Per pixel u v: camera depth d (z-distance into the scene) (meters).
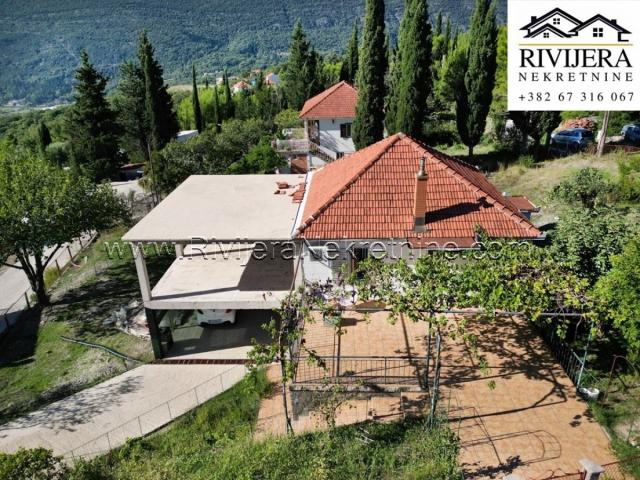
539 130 34.62
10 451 15.72
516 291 12.61
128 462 14.21
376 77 35.62
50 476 12.02
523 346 16.61
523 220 17.53
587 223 16.59
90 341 21.80
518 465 11.93
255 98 82.44
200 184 25.03
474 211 17.91
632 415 13.30
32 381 19.48
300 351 16.33
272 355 12.73
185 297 19.12
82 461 13.18
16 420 17.20
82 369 19.88
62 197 22.53
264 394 17.08
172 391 18.06
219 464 13.02
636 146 35.03
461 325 13.26
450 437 12.70
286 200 21.98
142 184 45.44
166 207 21.27
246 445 13.92
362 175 19.28
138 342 21.30
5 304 26.77
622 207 23.44
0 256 22.55
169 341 20.75
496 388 14.70
